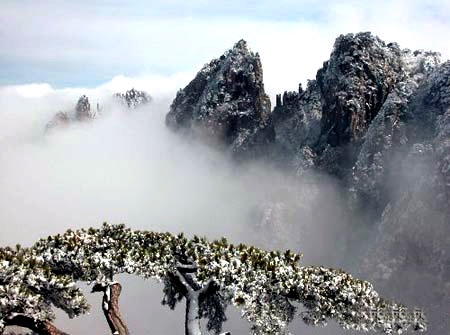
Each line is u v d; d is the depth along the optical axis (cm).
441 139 13025
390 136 14850
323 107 18225
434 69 16312
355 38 18000
